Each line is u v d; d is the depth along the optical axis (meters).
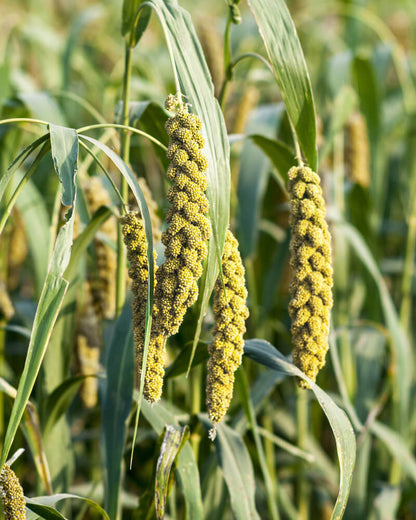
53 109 1.59
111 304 1.44
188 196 1.12
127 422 1.34
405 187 2.21
